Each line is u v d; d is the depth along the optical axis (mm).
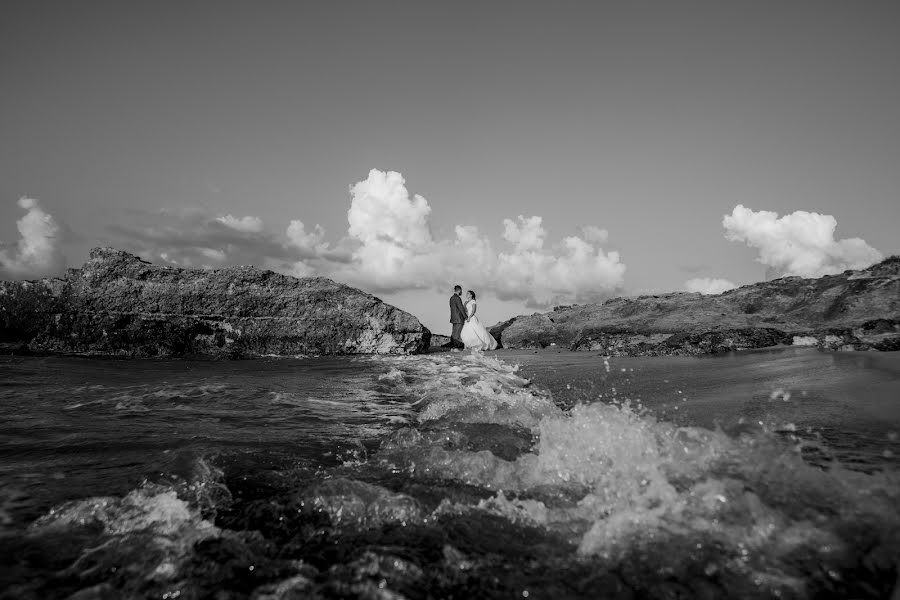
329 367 9617
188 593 1829
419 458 3291
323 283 13914
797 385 5348
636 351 11172
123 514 2459
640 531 2143
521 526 2316
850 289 11750
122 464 3211
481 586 1843
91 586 1870
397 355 13016
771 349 9789
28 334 11086
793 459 2756
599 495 2557
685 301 15242
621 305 16844
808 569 1821
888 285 11258
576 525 2303
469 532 2268
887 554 1855
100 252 12008
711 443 3039
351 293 13969
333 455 3479
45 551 2109
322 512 2490
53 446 3607
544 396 5664
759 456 2832
